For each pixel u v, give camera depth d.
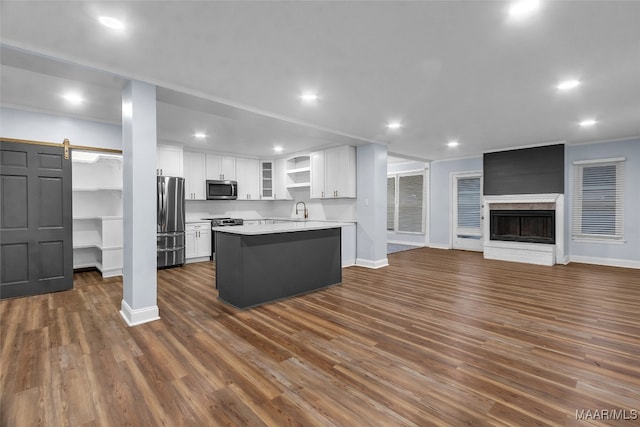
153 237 2.92
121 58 2.44
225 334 2.66
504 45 2.26
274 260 3.58
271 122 4.04
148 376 2.01
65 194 3.98
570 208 5.89
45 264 3.84
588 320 2.95
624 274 4.88
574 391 1.84
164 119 4.29
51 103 3.56
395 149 6.34
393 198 8.92
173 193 5.50
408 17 1.92
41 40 2.16
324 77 2.81
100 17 1.90
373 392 1.84
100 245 4.73
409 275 4.89
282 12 1.87
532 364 2.15
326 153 6.08
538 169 5.88
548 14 1.89
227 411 1.67
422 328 2.79
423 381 1.96
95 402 1.74
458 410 1.68
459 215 7.58
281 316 3.10
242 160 7.14
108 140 4.32
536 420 1.59
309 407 1.71
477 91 3.16
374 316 3.09
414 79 2.86
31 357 2.25
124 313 3.02
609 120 4.22
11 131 3.65
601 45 2.26
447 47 2.29
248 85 2.98
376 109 3.72
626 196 5.38
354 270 5.29
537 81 2.90
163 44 2.23
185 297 3.74
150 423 1.58
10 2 1.74
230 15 1.89
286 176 7.21
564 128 4.67
